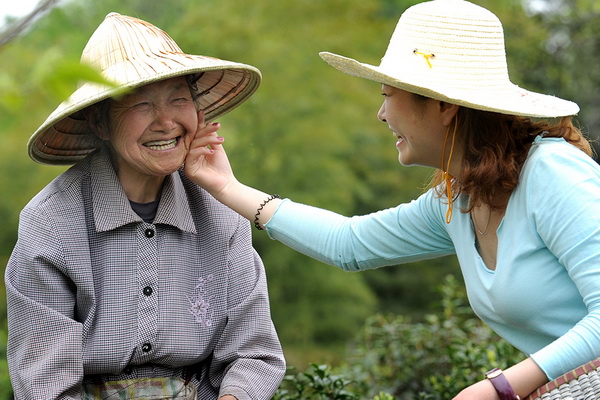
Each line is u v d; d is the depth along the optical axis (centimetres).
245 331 449
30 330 416
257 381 438
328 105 2553
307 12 2650
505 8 2194
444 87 384
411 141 396
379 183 2636
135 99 410
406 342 754
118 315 424
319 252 453
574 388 335
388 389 730
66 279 426
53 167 2152
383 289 2714
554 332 371
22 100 198
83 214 429
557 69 2145
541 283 367
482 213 393
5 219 2092
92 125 429
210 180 450
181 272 441
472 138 380
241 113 2525
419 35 395
